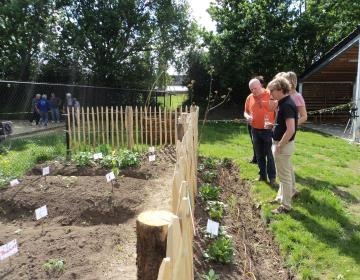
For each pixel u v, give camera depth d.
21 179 6.52
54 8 21.94
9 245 3.37
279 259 4.09
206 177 6.54
